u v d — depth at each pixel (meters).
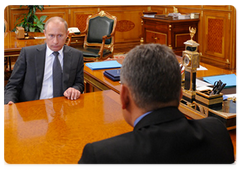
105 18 5.85
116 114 1.81
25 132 1.57
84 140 1.48
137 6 8.71
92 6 8.21
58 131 1.58
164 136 0.93
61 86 2.53
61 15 7.96
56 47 2.49
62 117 1.77
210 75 2.68
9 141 1.47
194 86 1.94
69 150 1.39
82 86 2.65
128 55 1.00
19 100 2.58
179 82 0.99
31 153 1.36
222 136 1.04
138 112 1.00
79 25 8.20
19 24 7.09
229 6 6.18
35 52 2.53
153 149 0.91
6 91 2.48
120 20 8.61
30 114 1.82
